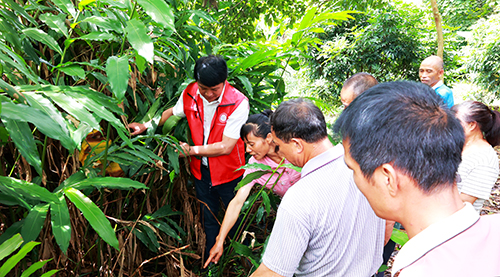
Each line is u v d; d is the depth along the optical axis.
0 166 1.09
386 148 0.49
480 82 6.62
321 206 0.85
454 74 7.27
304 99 1.01
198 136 1.80
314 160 0.90
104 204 1.47
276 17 3.58
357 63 6.31
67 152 1.49
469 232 0.45
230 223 1.52
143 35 0.93
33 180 1.17
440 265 0.43
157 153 1.73
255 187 1.96
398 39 5.98
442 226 0.46
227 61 1.99
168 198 1.86
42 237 1.21
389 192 0.51
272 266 0.87
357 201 0.88
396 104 0.50
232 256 1.64
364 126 0.52
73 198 0.86
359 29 6.39
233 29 3.23
